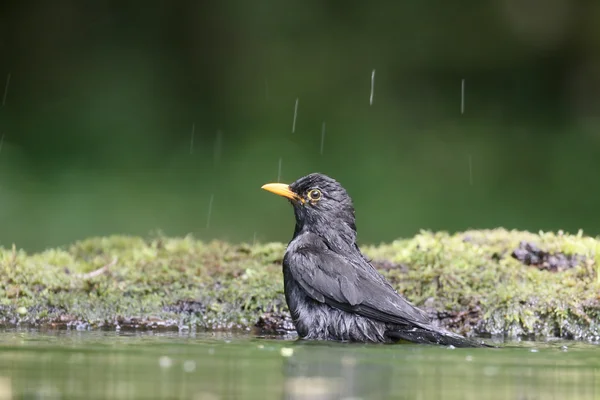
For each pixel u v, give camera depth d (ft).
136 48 73.05
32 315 29.37
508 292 29.66
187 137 69.00
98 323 29.37
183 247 34.35
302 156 66.64
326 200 29.19
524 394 18.13
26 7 72.64
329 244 29.01
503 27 75.10
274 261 32.83
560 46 75.00
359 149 68.03
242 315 29.91
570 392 18.39
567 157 67.21
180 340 25.62
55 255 33.09
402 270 31.24
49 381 18.83
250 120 71.00
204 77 72.43
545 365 21.70
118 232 53.78
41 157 64.64
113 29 73.41
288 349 23.53
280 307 29.96
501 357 22.89
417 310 26.43
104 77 71.92
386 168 65.36
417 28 74.79
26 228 53.62
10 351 22.82
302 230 29.43
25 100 70.44
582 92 74.33
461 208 60.75
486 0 75.00
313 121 70.74
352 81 73.20
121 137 68.08
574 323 28.96
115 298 29.86
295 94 72.18
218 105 71.56
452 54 74.74
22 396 17.44
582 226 58.65
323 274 26.96
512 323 29.17
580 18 75.15
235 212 58.03
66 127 68.28
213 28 73.46
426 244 33.17
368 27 74.74
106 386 18.30
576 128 71.46
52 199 57.98
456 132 70.69
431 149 68.03
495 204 61.31
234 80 72.43
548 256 31.71
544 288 29.76
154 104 71.00
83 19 73.20
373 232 58.13
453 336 25.48
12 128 67.62
